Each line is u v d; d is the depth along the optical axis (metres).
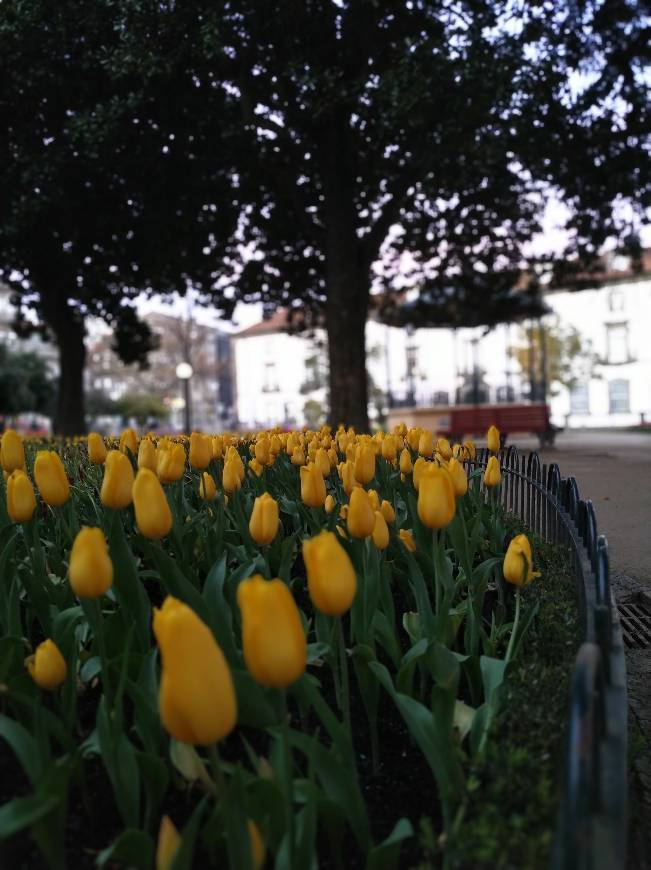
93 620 1.98
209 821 1.59
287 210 16.52
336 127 13.24
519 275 19.70
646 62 12.58
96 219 14.84
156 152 12.79
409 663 2.08
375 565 2.27
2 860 1.67
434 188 14.24
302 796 1.57
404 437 4.97
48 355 70.06
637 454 16.38
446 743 1.76
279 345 66.62
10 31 10.76
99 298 18.67
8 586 2.58
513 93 10.25
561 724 1.82
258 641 1.27
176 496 3.45
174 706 1.22
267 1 10.04
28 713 2.04
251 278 18.95
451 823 1.66
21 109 12.49
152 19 9.94
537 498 4.61
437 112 10.42
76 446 6.42
